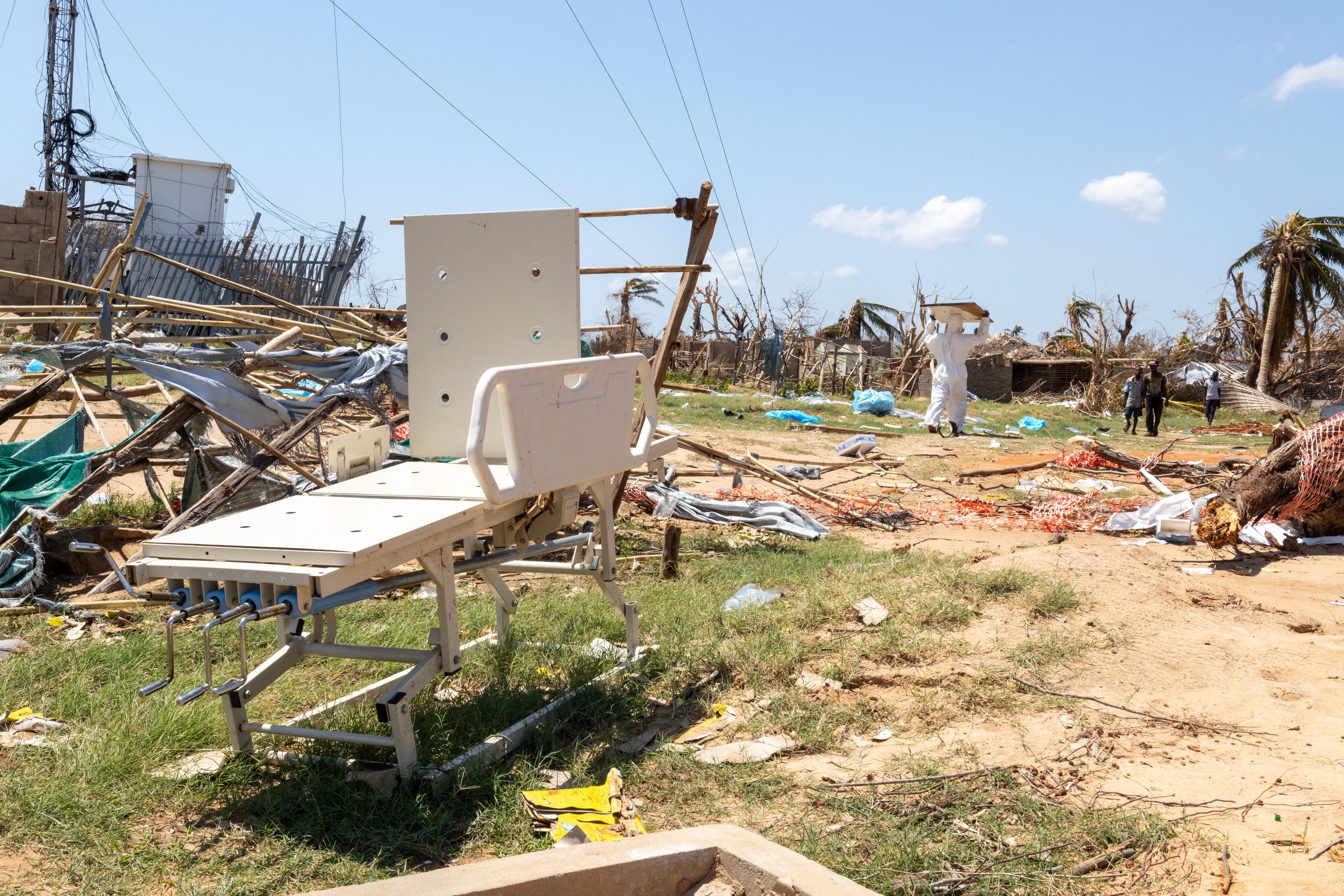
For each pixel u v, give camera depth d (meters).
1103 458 15.92
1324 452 8.47
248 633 5.95
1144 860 3.30
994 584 6.58
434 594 7.21
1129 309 39.03
